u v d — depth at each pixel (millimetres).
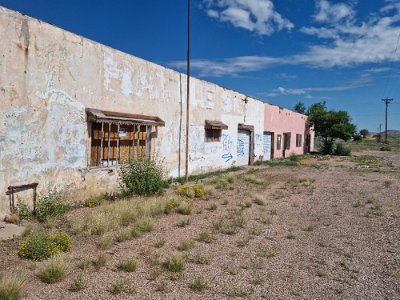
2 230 6676
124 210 8156
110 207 8555
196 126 16297
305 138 38938
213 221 8031
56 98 8680
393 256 6043
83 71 9523
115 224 7270
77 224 7082
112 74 10688
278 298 4402
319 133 40094
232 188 12828
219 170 18938
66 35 8906
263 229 7562
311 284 4848
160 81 13242
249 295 4445
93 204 9258
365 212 9391
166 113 13742
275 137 28453
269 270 5301
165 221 8039
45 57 8305
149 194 10523
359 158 32531
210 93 17531
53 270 4742
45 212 7773
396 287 4824
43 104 8312
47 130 8453
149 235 6914
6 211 7488
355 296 4531
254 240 6766
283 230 7543
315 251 6223
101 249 5973
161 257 5672
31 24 7906
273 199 11094
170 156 14227
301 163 24766
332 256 5984
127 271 5070
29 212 7762
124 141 11406
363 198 11453
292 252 6137
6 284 4148
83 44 9492
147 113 12516
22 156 7820
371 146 62125
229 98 19797
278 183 14695
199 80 16375
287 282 4883
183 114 15039
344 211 9516
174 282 4754
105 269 5117
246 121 22391
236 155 21234
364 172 19875
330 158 32500
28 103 7910
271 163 24375
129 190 10484
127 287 4527
